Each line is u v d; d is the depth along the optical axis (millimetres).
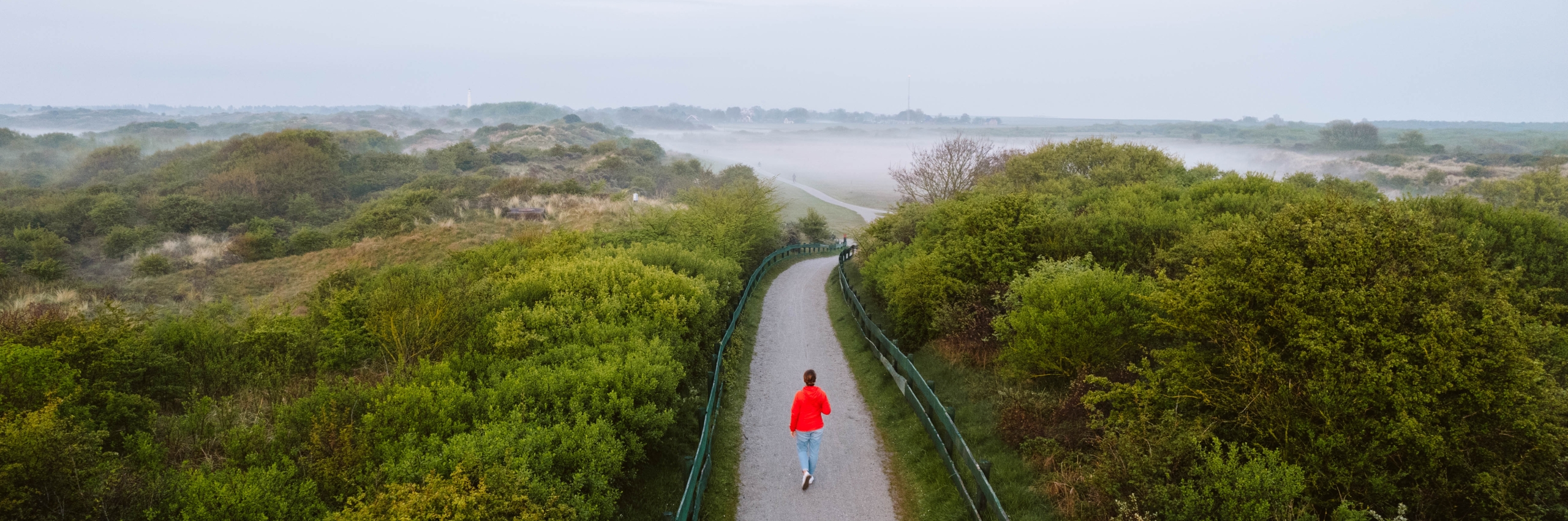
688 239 26594
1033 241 15016
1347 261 6691
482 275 18750
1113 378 9805
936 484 8992
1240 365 6992
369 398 7871
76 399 7207
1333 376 6340
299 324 12070
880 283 19703
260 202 50688
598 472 6812
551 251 20719
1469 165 101688
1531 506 5832
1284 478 5961
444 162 83000
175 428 7344
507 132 176250
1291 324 6812
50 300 22109
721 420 11562
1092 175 28500
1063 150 32094
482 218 41688
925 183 36656
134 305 24094
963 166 35781
